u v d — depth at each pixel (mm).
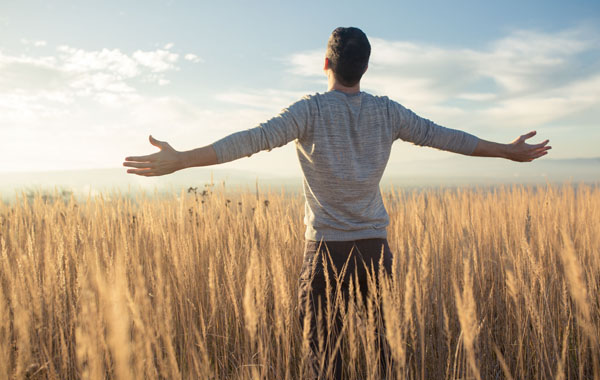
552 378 1672
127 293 1307
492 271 2979
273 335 2062
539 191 4844
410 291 1438
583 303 1235
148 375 1376
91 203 3516
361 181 1871
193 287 2605
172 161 1616
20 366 1425
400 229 3451
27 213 3736
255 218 3180
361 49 1838
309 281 1913
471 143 2018
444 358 2111
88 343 1257
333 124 1837
